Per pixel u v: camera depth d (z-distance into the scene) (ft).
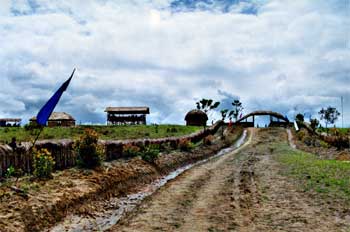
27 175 61.98
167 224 45.06
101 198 60.29
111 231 42.60
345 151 119.96
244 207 53.11
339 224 43.04
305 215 47.14
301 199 55.83
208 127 227.20
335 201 52.75
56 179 62.49
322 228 41.78
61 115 252.62
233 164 110.52
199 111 296.51
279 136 214.07
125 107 280.10
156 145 120.37
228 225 44.09
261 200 57.26
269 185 69.72
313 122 197.67
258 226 43.42
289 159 107.14
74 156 76.74
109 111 274.77
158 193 65.87
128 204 59.57
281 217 46.80
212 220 46.42
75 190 57.00
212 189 68.80
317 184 64.28
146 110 274.98
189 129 201.26
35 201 47.73
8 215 41.55
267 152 142.20
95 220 48.65
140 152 102.58
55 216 46.50
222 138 195.93
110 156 93.45
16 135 126.93
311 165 88.33
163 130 185.26
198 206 54.60
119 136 152.97
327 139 149.28
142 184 79.77
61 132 143.13
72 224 45.98
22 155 62.08
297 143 179.63
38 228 42.14
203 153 141.69
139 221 46.62
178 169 107.76
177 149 135.44
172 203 56.95
